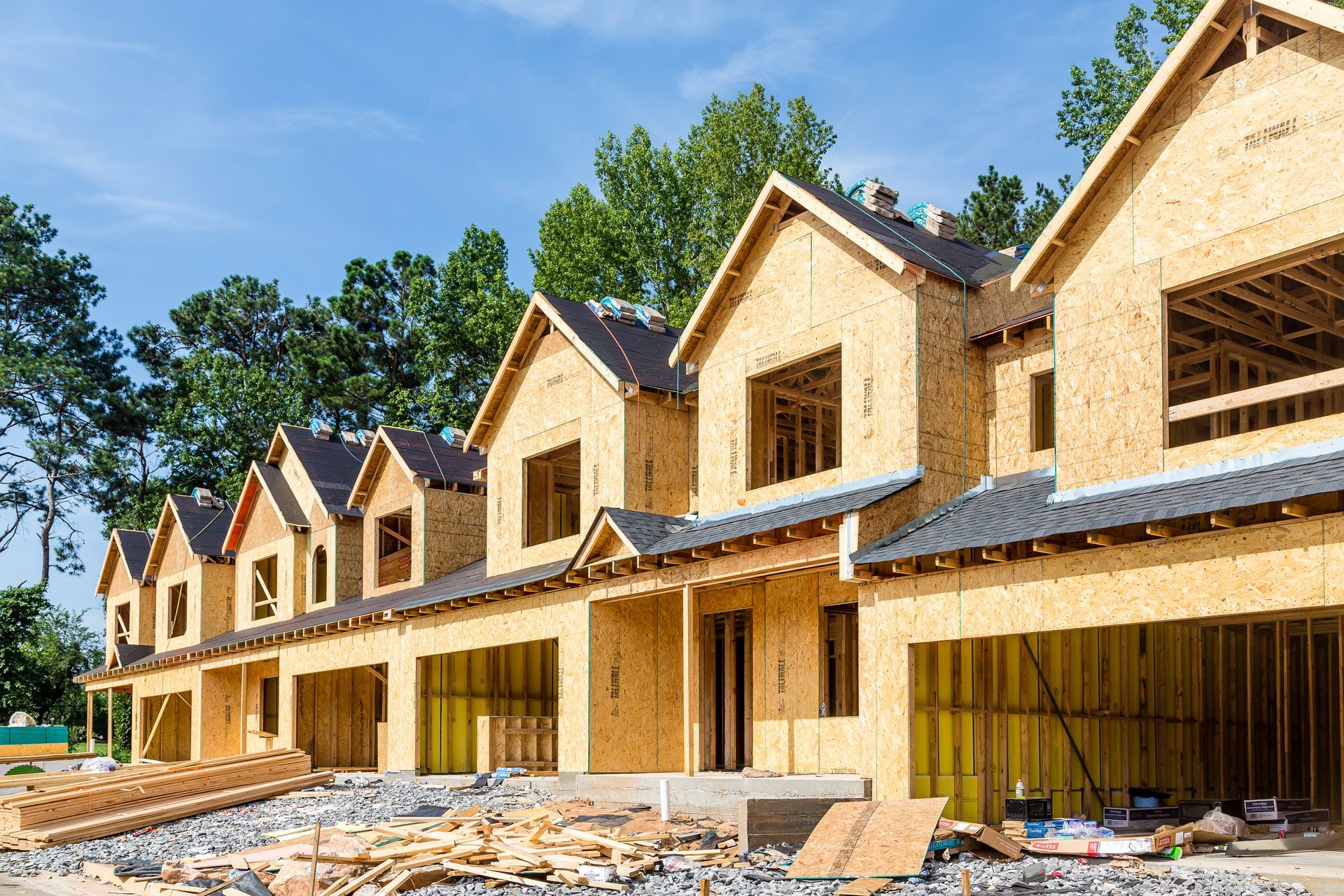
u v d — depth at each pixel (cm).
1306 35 1305
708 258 4297
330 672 3081
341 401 5712
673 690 2070
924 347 1664
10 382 6144
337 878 1380
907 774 1480
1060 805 1692
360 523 3234
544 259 4672
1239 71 1362
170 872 1483
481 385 5219
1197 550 1223
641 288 4606
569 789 1989
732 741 1981
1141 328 1427
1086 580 1317
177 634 4047
